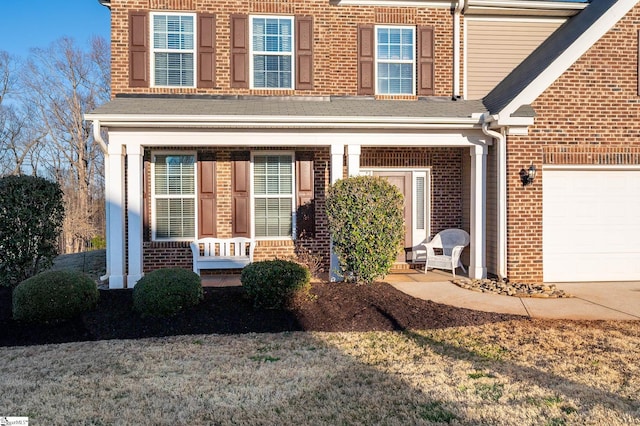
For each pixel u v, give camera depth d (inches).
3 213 301.6
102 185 1331.2
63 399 166.9
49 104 1278.3
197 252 375.9
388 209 329.4
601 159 357.1
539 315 276.2
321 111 362.0
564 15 445.7
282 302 272.4
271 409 157.9
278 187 428.5
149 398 167.5
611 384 176.7
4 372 193.5
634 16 355.3
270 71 419.8
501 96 388.5
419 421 147.8
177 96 404.5
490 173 379.9
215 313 266.7
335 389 173.9
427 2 430.9
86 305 261.7
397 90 434.0
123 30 402.9
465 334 241.9
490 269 380.2
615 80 355.9
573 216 374.0
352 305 282.2
